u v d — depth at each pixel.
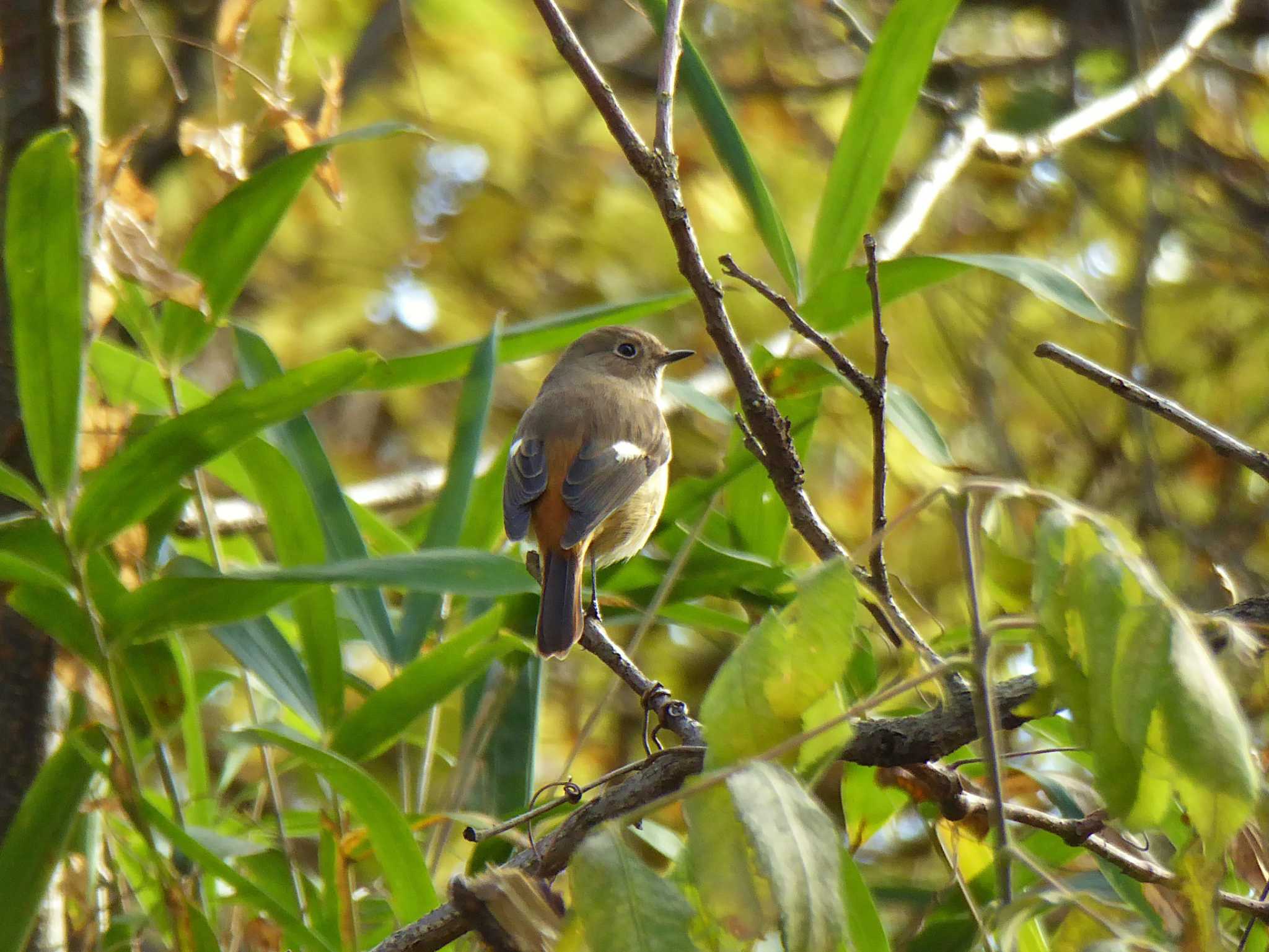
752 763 3.54
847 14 12.94
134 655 6.93
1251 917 5.00
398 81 14.75
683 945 3.43
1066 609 3.88
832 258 8.18
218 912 7.68
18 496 6.25
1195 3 17.00
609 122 5.84
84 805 6.83
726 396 13.47
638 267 15.61
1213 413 15.23
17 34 6.56
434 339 15.81
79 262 5.98
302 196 14.80
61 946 6.93
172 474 6.29
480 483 9.27
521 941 4.08
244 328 8.48
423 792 7.48
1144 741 3.60
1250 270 15.54
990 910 4.23
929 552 13.75
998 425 13.86
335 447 16.61
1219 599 12.30
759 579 7.77
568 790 5.18
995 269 7.21
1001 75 16.91
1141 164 15.95
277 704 9.61
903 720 5.07
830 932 3.33
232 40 8.28
